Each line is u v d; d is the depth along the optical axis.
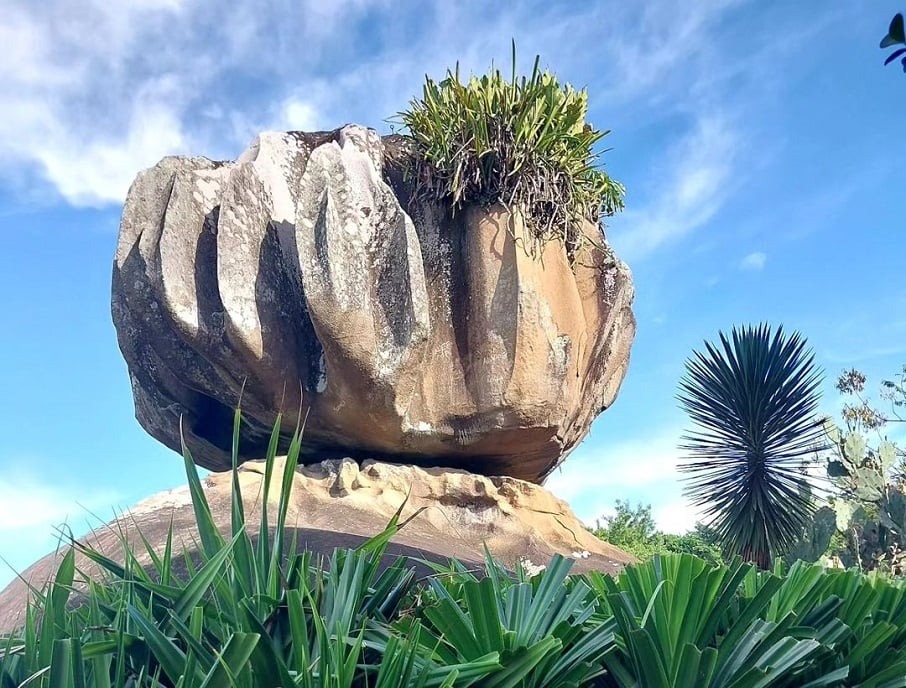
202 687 2.65
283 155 9.80
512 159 9.43
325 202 8.70
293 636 3.04
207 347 8.70
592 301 10.33
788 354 11.09
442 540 7.98
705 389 11.31
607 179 10.62
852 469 10.63
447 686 2.89
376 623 3.57
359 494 8.48
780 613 4.21
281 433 9.53
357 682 3.29
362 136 10.02
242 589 3.36
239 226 8.90
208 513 3.54
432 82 9.77
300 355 9.06
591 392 10.63
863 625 4.33
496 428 9.12
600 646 3.49
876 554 10.12
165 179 9.32
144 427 10.49
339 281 8.41
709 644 3.85
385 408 8.80
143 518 7.33
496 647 3.38
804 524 10.69
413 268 8.89
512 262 9.26
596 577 4.43
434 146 9.55
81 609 3.62
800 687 3.76
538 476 10.56
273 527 6.88
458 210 9.69
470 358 9.25
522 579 4.51
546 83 9.74
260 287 8.87
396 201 9.28
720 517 11.07
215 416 10.14
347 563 3.62
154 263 8.85
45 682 2.82
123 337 9.72
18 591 6.53
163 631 3.22
